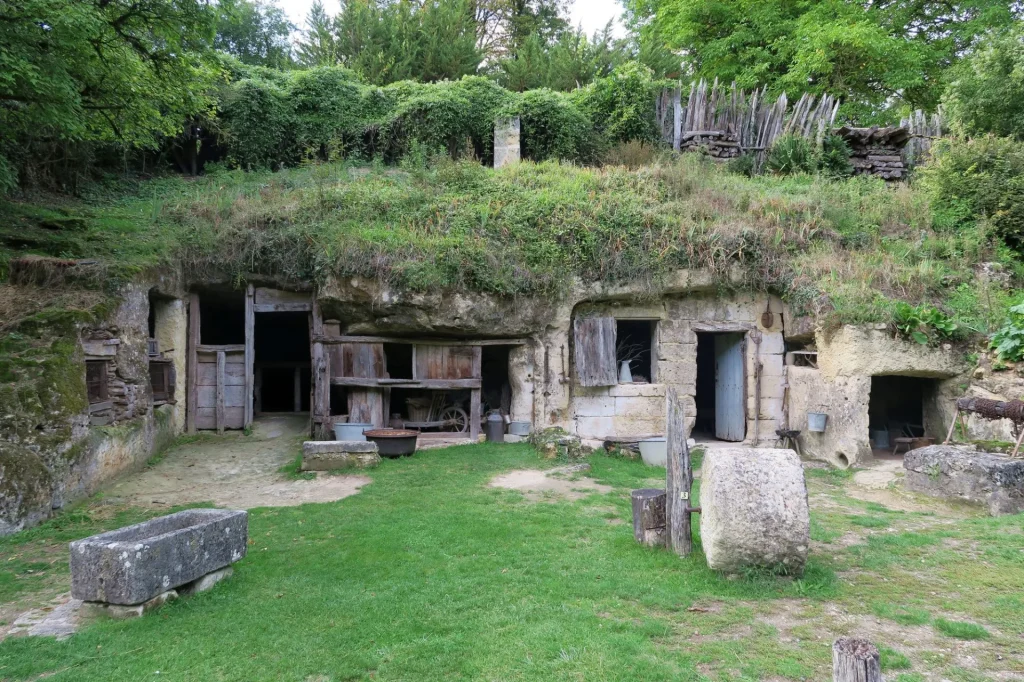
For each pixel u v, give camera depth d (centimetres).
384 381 1127
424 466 975
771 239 1179
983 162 1352
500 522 702
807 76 1878
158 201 1334
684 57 2183
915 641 421
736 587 505
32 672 396
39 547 648
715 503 521
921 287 1120
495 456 1034
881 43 1755
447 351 1159
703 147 1636
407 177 1395
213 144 1736
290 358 1588
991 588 511
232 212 1230
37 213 1158
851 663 264
